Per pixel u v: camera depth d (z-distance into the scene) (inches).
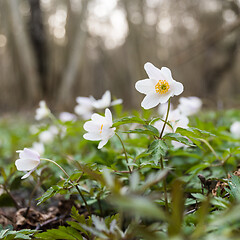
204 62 146.9
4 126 65.9
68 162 18.2
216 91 149.0
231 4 129.6
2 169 14.8
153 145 11.4
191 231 9.0
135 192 8.1
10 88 136.5
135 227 9.1
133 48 141.7
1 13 121.6
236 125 19.9
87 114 21.8
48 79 121.0
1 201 15.2
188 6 154.6
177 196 7.8
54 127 23.6
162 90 11.5
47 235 10.7
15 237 10.7
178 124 13.4
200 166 14.2
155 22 160.1
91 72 202.2
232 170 15.0
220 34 62.2
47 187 15.5
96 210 14.5
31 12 115.6
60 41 138.7
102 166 12.4
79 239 10.8
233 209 7.8
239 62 156.3
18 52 119.3
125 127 21.8
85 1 128.3
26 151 12.0
